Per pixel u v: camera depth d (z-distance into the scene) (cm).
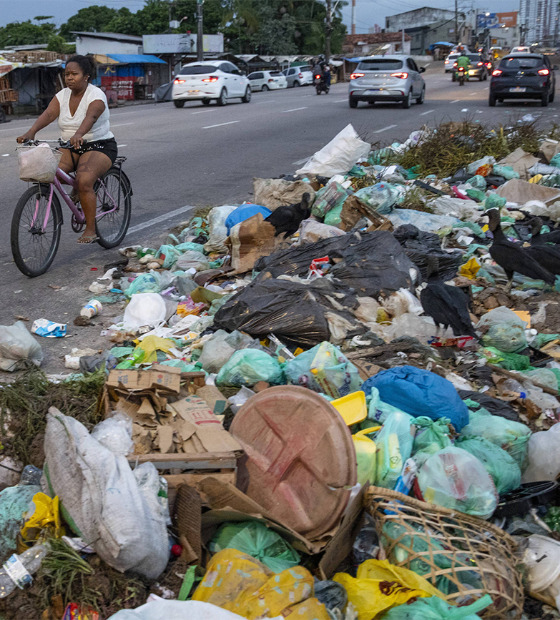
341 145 853
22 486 273
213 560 235
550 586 251
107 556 223
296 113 1947
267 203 702
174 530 255
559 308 505
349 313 441
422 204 765
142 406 294
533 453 316
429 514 256
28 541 248
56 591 224
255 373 355
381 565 240
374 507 258
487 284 546
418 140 1104
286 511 263
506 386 384
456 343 423
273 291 443
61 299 538
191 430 283
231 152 1254
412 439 297
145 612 204
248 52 5991
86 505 230
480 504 266
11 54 2831
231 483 268
